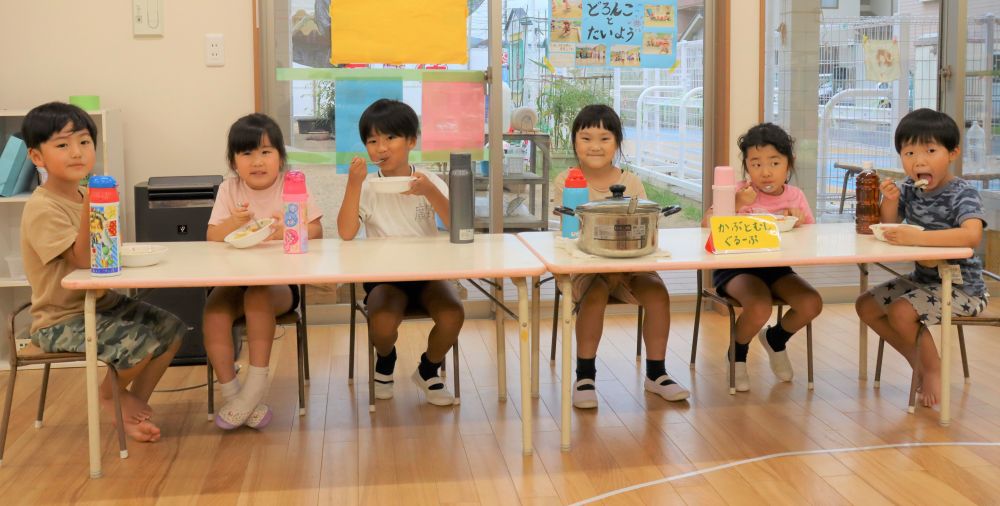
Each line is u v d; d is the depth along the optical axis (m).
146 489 2.54
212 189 3.69
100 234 2.48
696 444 2.83
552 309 4.45
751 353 3.84
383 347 3.14
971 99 4.71
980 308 3.07
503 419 3.06
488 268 2.55
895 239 2.89
